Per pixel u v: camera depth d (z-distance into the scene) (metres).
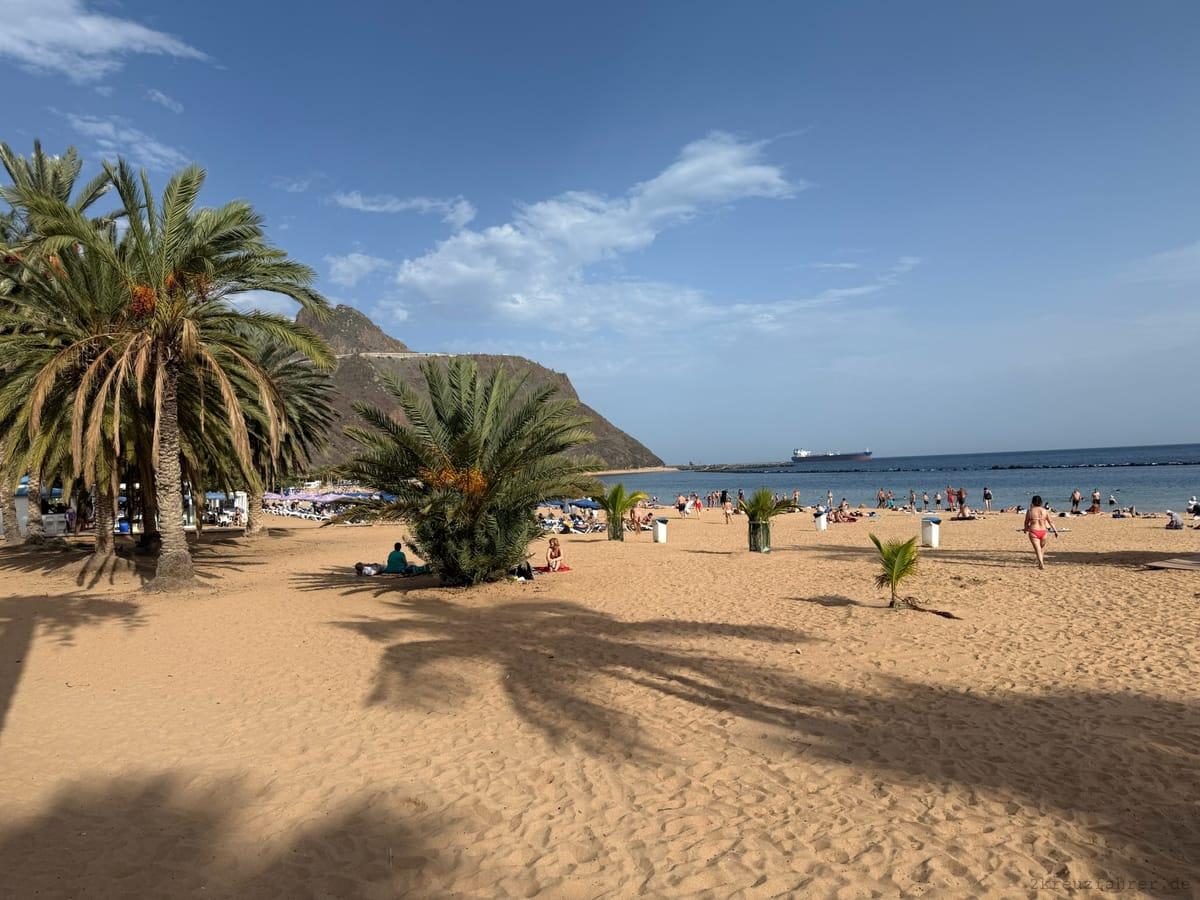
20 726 6.50
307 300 15.05
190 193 14.68
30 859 4.14
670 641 9.30
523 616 11.38
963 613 10.26
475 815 4.66
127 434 17.39
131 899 3.72
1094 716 5.86
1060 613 10.02
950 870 3.71
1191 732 5.42
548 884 3.80
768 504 20.61
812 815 4.43
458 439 13.34
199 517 21.88
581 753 5.64
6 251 13.79
